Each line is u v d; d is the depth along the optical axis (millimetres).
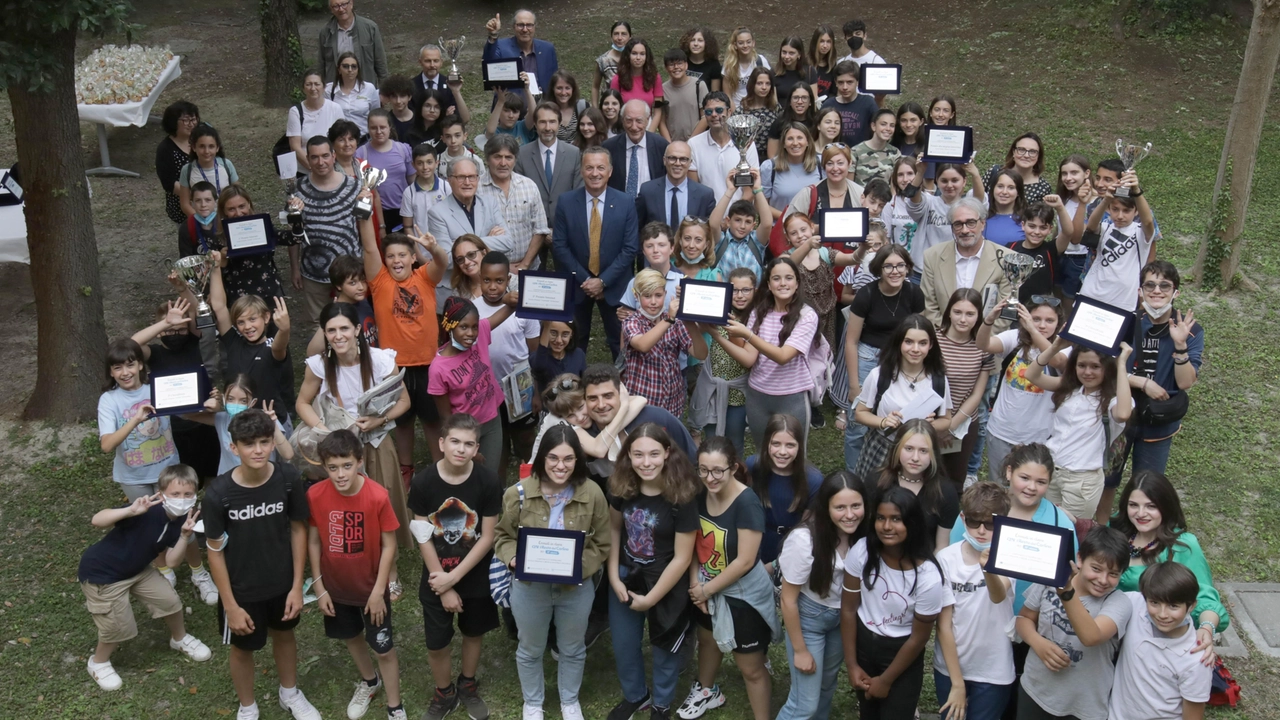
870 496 5078
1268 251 10930
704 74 11203
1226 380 8906
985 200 8867
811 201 8430
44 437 8195
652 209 8609
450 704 5844
